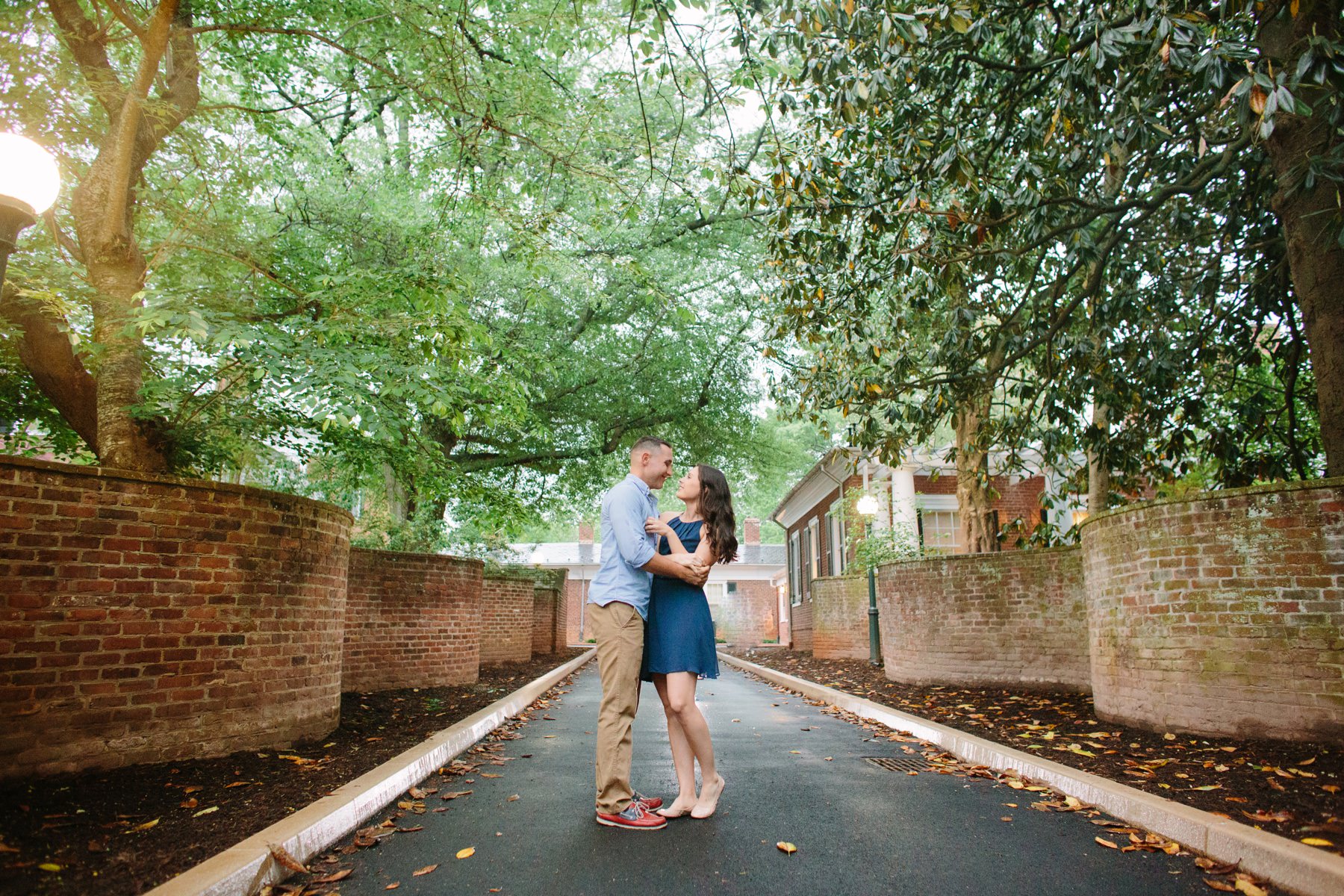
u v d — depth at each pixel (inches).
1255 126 237.8
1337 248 239.0
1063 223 313.7
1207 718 213.5
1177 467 408.5
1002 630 383.9
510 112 287.0
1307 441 363.6
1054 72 239.8
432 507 528.4
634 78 250.4
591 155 307.9
